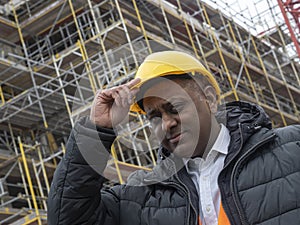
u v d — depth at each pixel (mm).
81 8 16922
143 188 2521
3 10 17484
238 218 2254
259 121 2418
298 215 2199
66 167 2332
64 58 15773
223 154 2387
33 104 15062
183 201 2408
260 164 2318
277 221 2209
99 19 16031
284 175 2277
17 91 17219
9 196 15828
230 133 2443
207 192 2350
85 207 2348
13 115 15367
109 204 2514
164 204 2439
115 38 14875
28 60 15547
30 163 15633
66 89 16031
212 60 18203
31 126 16891
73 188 2312
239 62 19062
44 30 17609
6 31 17172
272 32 24812
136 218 2479
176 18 18203
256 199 2254
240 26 22312
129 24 14406
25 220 13156
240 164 2328
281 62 24328
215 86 2385
